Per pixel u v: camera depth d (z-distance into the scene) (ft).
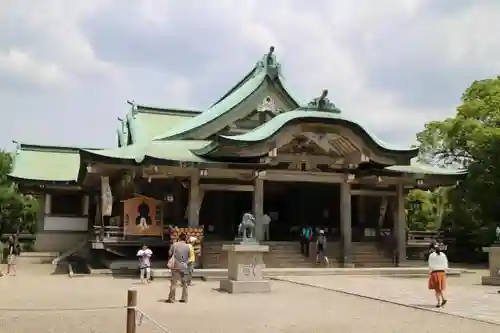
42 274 99.71
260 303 57.11
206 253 100.01
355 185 118.52
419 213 183.83
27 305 55.93
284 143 100.22
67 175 146.00
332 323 44.47
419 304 56.18
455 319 46.78
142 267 81.61
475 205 140.56
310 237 106.22
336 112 104.88
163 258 102.42
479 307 54.13
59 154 156.76
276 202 134.21
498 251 80.48
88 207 145.79
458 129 141.28
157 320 45.57
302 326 43.01
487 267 121.70
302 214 132.77
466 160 147.54
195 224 101.45
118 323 43.34
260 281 67.62
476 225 142.31
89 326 41.98
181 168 99.45
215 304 56.24
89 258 120.88
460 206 144.66
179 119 141.79
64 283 80.59
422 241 119.55
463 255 142.10
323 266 103.14
